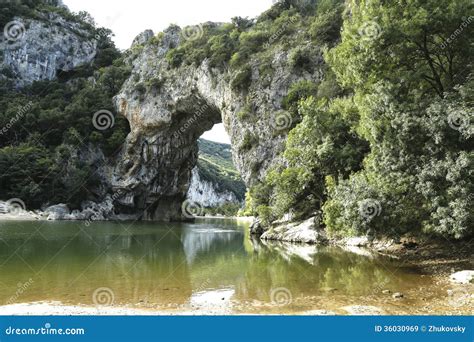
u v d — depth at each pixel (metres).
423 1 16.62
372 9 17.22
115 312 10.34
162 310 10.57
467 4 16.28
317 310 10.42
